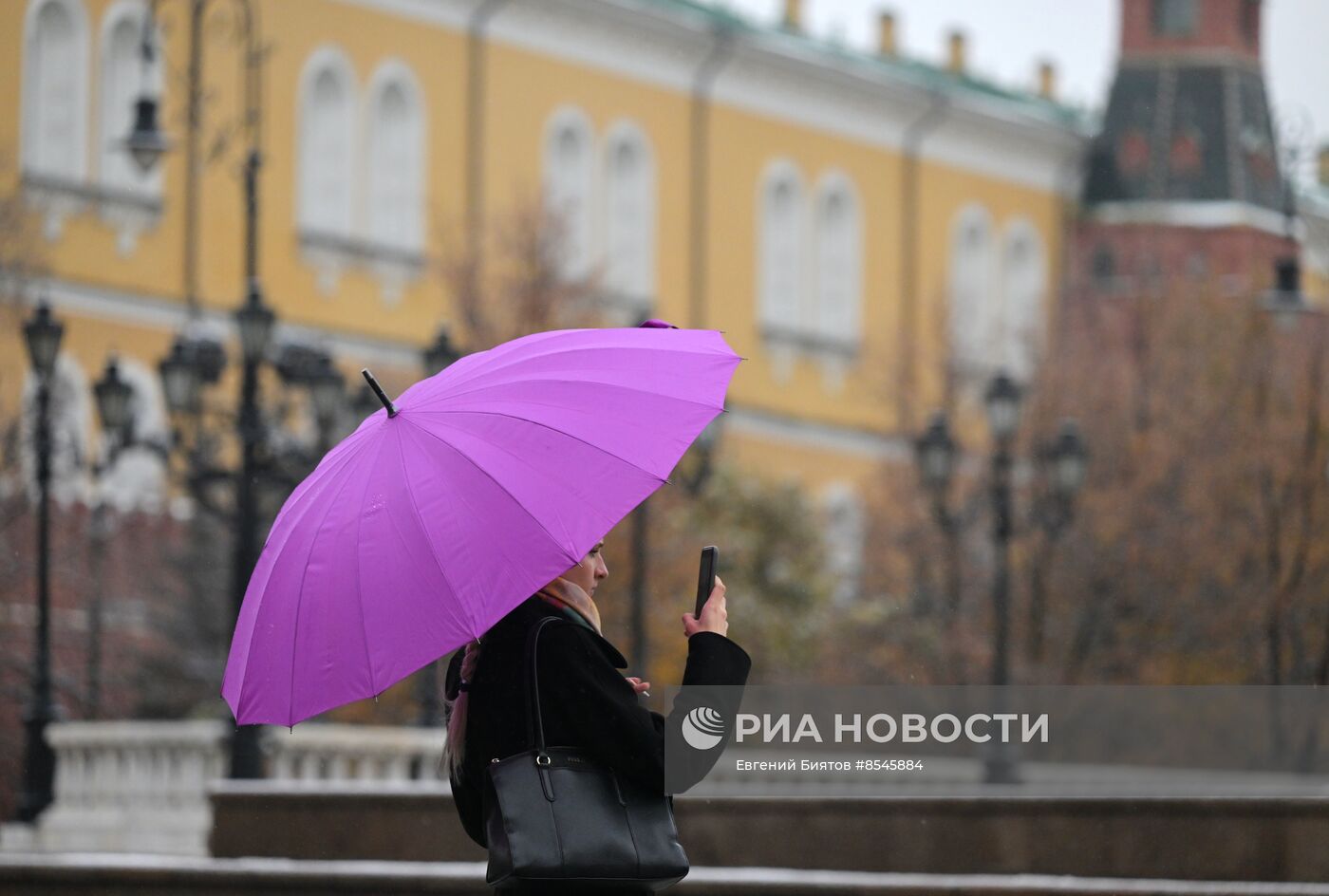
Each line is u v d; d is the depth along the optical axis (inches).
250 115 2758.4
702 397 676.1
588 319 4101.9
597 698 654.5
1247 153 6067.9
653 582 3587.6
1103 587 3528.5
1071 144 6166.3
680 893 1135.0
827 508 5669.3
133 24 4308.6
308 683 661.3
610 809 650.8
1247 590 3105.3
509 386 677.3
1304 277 5989.2
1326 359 3198.8
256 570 687.1
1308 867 1060.5
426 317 4798.2
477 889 1184.8
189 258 4347.9
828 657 4065.0
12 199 3959.2
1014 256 6097.4
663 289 5359.3
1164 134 6112.2
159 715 3612.2
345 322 4672.7
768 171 5595.5
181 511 3782.0
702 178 5442.9
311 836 1275.8
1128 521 3560.5
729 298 5506.9
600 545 691.4
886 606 4037.9
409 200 4808.1
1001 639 2896.2
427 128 4847.4
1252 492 3159.5
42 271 3951.8
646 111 5324.8
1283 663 2834.6
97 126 4261.8
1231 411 3599.9
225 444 3686.0
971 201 6028.5
